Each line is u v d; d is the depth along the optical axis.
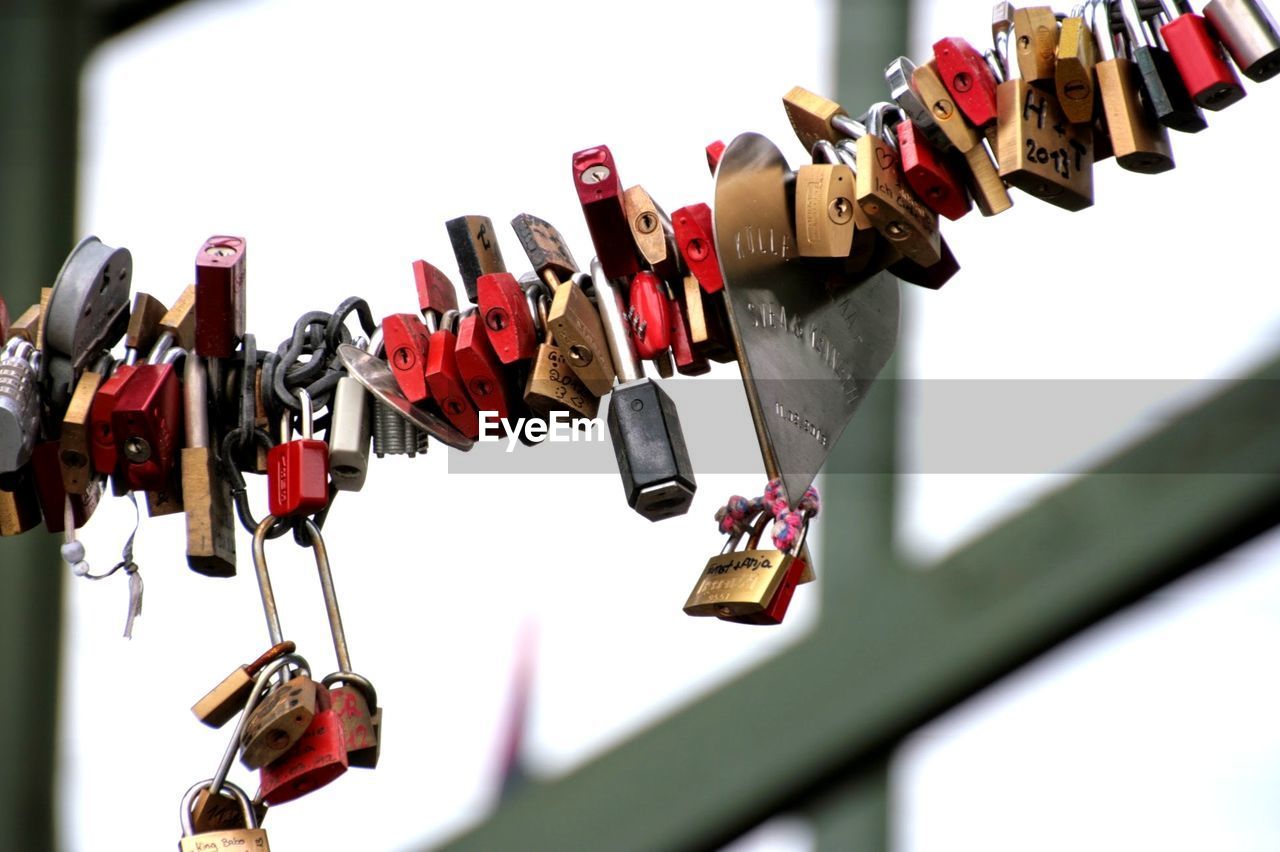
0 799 12.01
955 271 6.11
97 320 6.07
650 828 11.27
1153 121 5.57
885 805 11.02
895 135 5.70
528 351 5.87
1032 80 5.52
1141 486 10.71
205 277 5.86
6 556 12.18
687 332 5.89
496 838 11.59
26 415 5.80
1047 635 10.83
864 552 11.16
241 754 5.82
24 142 12.28
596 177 5.67
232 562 6.18
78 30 12.70
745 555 5.89
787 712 11.16
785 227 5.72
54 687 12.25
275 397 6.12
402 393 6.04
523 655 12.12
